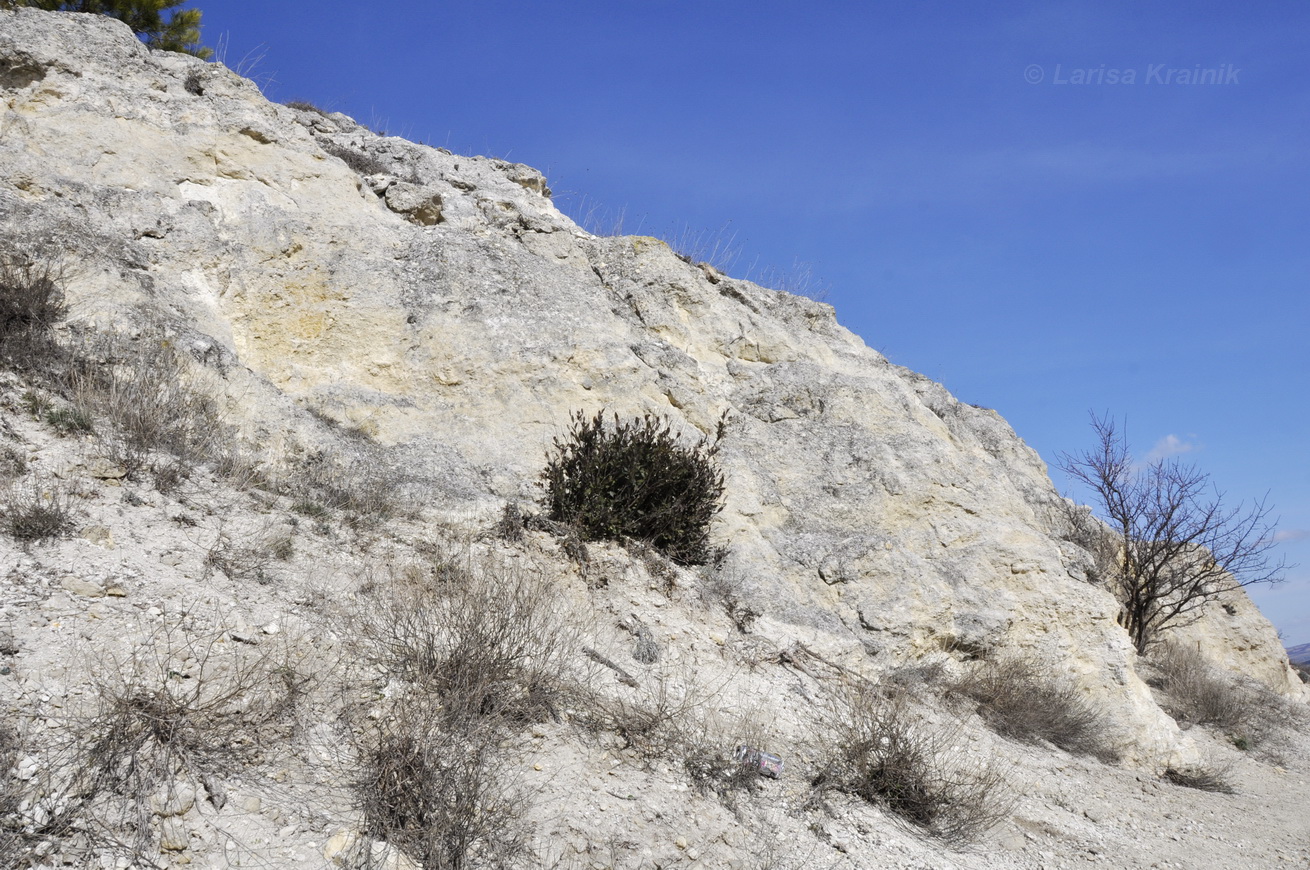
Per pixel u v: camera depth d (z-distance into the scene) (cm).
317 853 383
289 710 452
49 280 715
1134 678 1049
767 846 508
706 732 596
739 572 904
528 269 1048
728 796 543
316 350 901
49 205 789
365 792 423
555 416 938
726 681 700
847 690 779
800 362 1194
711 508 885
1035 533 1096
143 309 764
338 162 1039
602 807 482
